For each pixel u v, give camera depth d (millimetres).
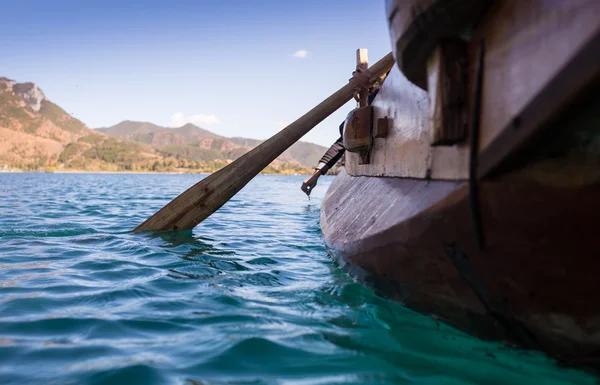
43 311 3820
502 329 2729
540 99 1809
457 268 2691
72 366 2754
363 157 5492
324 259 6305
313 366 2760
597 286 2154
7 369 2707
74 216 12023
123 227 9625
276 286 4711
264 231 9500
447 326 3182
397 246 3176
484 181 2248
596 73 1595
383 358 2857
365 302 4023
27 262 5836
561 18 1736
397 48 2533
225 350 2998
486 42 2215
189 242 7523
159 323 3539
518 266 2342
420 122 3283
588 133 1851
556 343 2475
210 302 4109
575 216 2029
